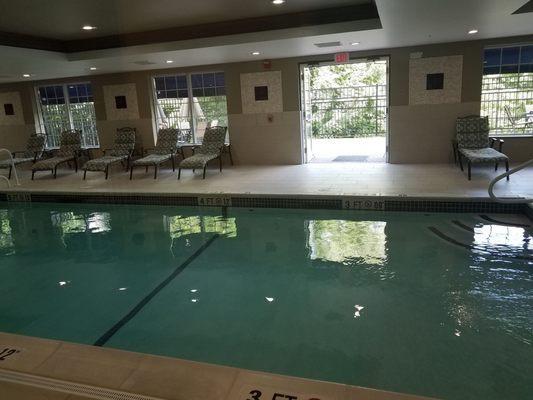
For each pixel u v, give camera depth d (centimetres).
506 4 463
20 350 203
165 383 174
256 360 251
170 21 623
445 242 432
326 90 1081
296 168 805
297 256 416
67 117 1052
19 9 529
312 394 163
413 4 449
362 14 575
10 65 753
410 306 308
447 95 759
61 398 169
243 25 631
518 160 740
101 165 801
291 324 290
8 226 572
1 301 345
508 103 751
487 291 326
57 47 728
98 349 202
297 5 561
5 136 1091
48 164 842
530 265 370
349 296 328
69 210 649
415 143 792
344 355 252
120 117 971
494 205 507
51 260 438
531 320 283
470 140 729
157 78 944
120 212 623
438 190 556
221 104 915
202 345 270
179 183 715
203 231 512
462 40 723
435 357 246
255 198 597
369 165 793
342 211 557
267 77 847
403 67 768
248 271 387
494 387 220
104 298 344
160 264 414
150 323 300
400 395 160
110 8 540
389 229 480
